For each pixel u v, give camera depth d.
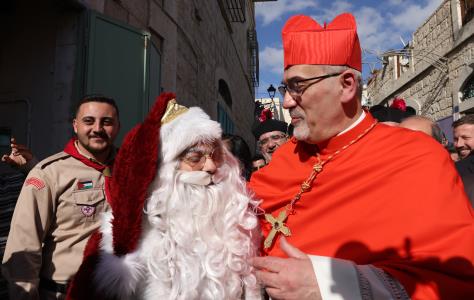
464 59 9.29
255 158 4.14
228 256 1.38
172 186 1.39
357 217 1.24
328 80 1.37
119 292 1.25
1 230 2.46
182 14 6.78
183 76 6.82
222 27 10.77
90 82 3.83
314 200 1.37
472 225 1.09
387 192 1.23
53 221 2.11
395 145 1.34
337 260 1.13
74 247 2.09
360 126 1.43
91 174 2.22
